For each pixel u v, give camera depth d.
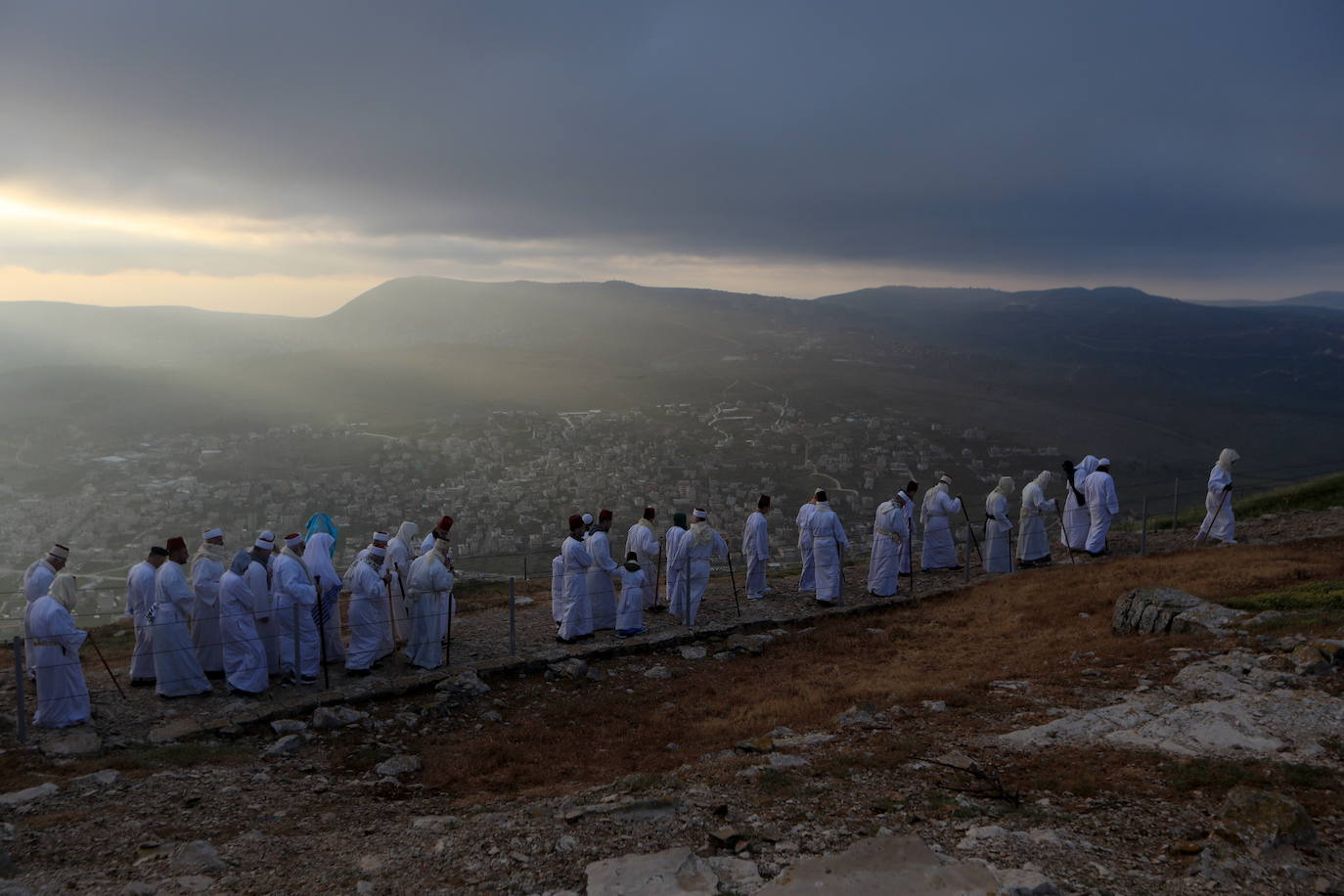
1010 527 23.64
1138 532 27.28
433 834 8.54
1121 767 8.99
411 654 15.84
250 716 13.05
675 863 7.26
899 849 7.23
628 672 16.12
